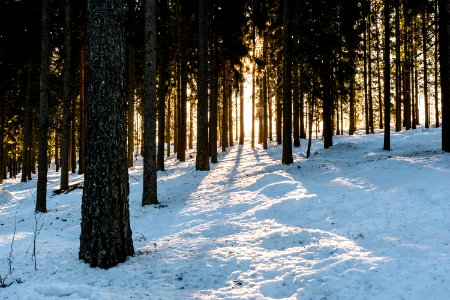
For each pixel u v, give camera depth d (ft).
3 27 72.28
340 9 73.05
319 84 77.36
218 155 104.06
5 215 50.98
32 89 81.56
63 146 64.90
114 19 23.89
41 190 49.32
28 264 24.27
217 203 45.96
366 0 86.48
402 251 22.00
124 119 24.59
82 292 18.11
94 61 23.67
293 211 36.32
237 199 46.65
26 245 31.04
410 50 97.09
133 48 84.02
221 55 82.12
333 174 53.01
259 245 27.94
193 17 82.33
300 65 75.46
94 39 23.66
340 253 23.15
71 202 56.18
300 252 24.67
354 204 36.04
